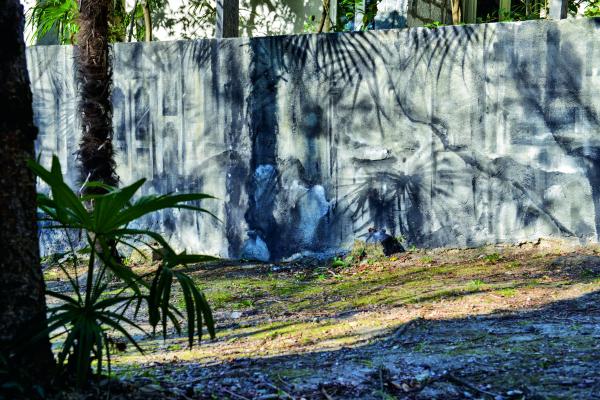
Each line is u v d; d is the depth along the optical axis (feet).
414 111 27.84
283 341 18.38
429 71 27.55
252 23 39.81
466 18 38.19
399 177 28.19
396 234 28.37
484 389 12.98
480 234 27.22
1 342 11.26
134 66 31.89
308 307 23.06
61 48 33.12
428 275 25.30
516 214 26.71
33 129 11.77
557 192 26.07
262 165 30.09
